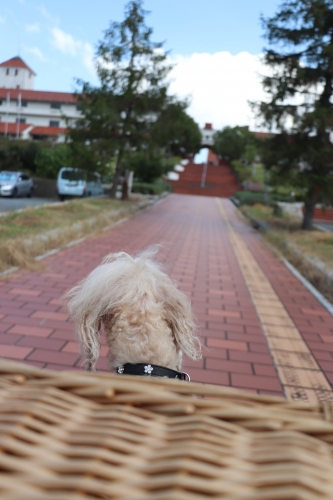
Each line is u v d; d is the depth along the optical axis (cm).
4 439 56
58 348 416
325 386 389
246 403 73
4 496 47
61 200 2278
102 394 68
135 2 1669
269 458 57
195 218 1930
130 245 1007
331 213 2758
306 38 1405
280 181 1488
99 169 1781
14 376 72
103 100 1712
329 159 1427
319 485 50
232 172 5812
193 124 6341
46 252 823
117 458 55
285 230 1477
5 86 7419
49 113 6059
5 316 487
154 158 1877
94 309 138
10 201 2083
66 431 61
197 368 403
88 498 48
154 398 68
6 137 3525
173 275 770
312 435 65
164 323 142
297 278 836
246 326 532
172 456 56
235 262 957
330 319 589
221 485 50
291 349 469
